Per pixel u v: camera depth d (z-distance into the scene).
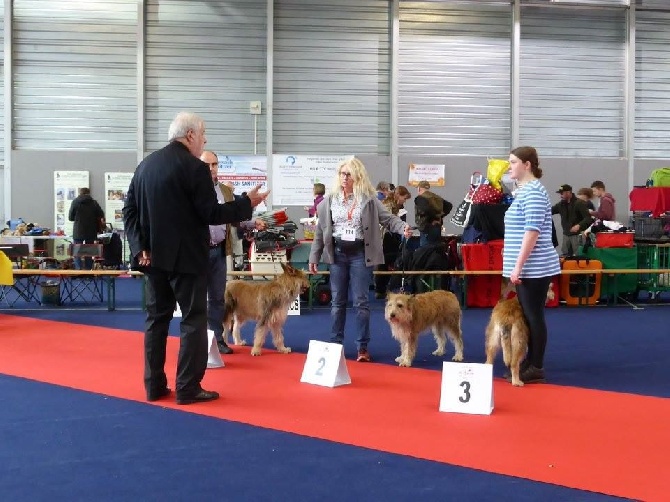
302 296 10.23
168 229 4.50
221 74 16.27
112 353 6.50
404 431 4.05
